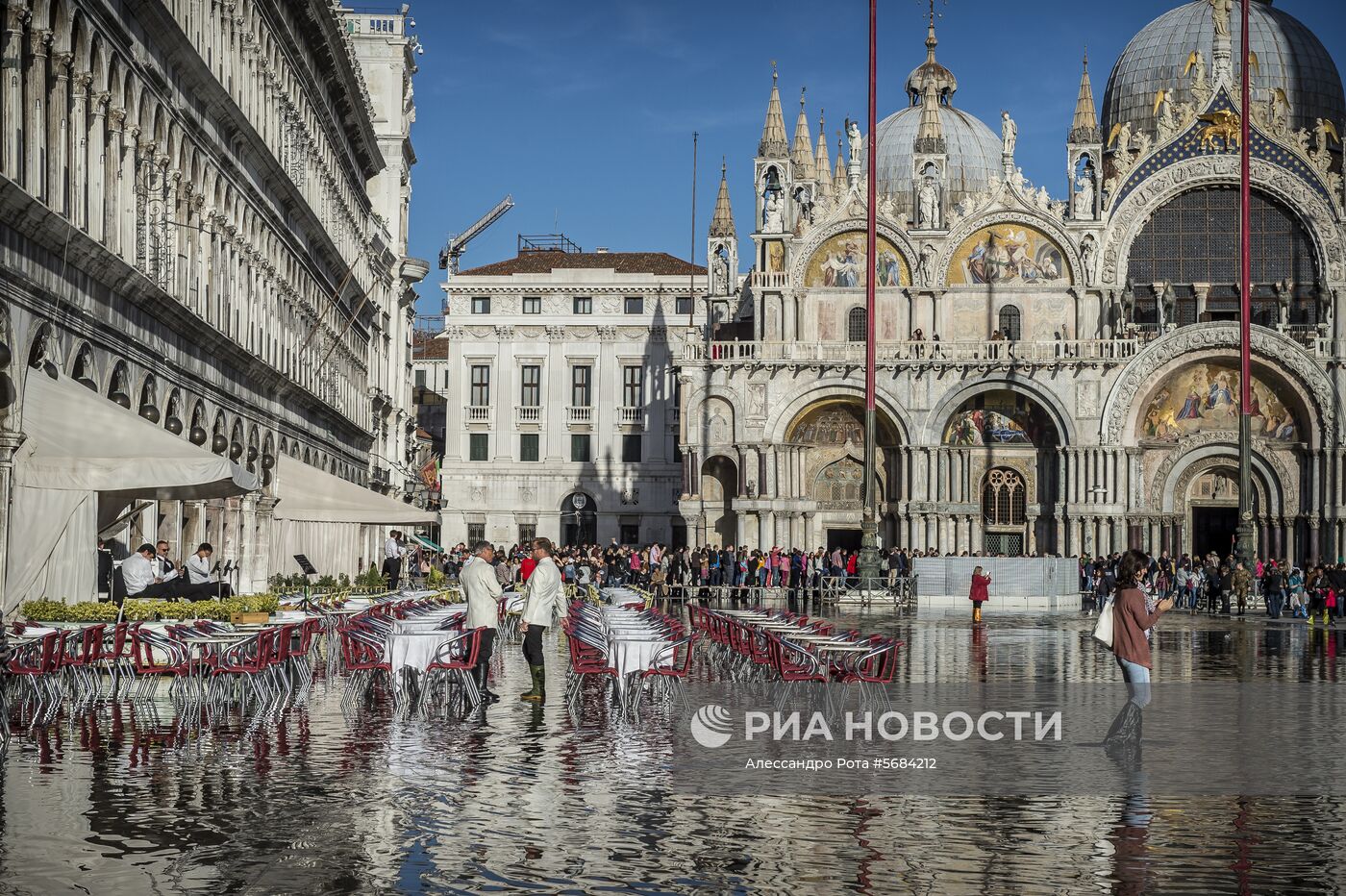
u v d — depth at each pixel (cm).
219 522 5394
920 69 13375
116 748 2322
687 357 10344
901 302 10300
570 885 1521
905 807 1933
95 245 3506
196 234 4759
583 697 3156
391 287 10606
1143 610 2473
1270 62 11375
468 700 3025
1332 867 1617
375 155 9031
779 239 10488
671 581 9362
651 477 12862
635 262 13500
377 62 10738
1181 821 1852
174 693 2734
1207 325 9788
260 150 5444
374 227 9775
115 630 2717
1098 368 9919
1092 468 9919
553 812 1873
